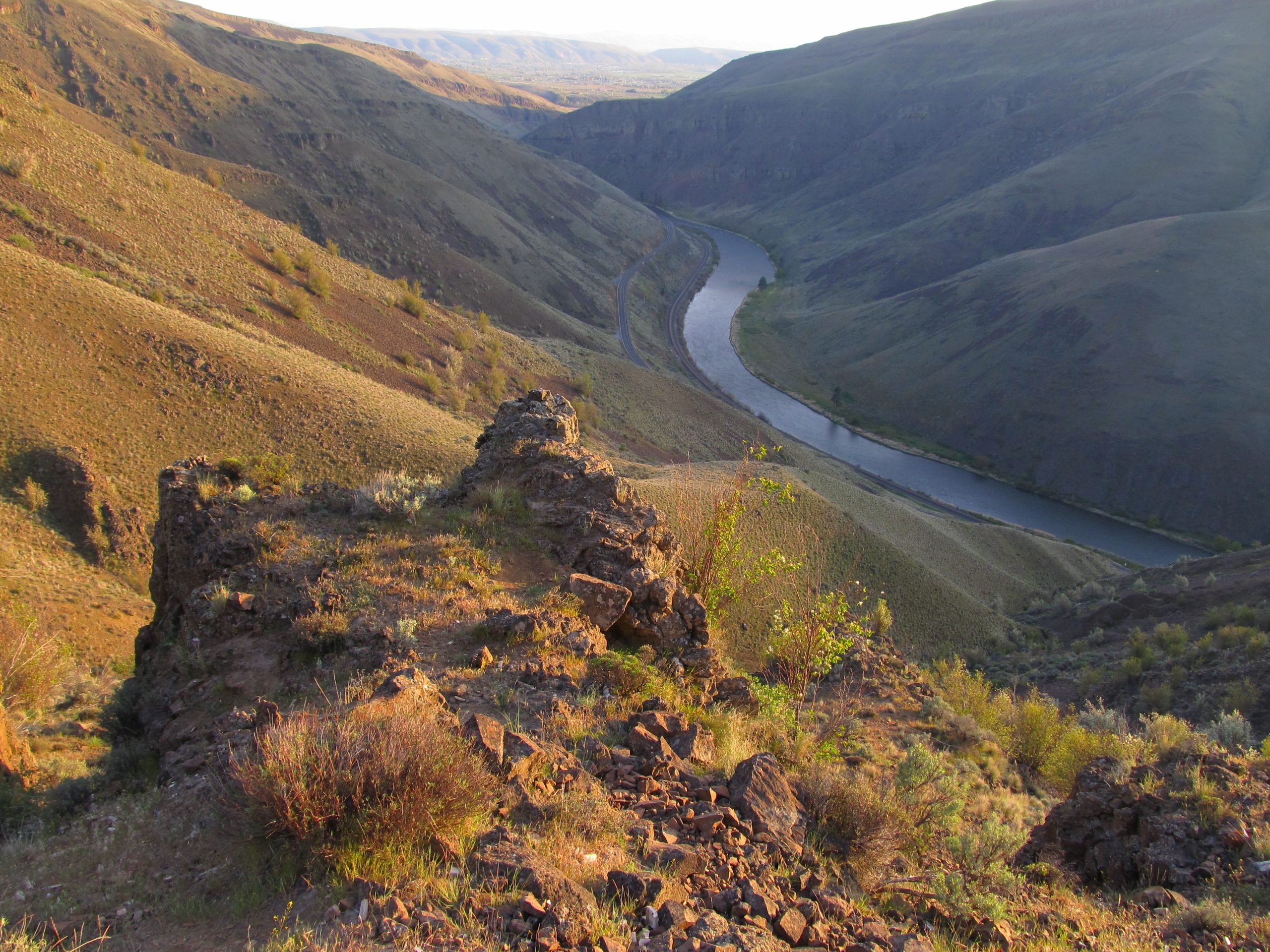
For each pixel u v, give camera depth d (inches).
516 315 5378.9
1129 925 279.4
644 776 267.0
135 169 3011.8
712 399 4672.7
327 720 249.1
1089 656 1817.2
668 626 442.9
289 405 1823.3
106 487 1406.3
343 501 516.4
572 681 342.6
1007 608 2450.8
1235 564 2305.6
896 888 260.5
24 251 1883.6
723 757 311.9
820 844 263.1
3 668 565.9
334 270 3412.9
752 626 877.2
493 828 213.8
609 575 456.4
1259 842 318.3
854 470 4771.2
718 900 203.0
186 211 2987.2
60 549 1268.5
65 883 237.5
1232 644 1566.2
